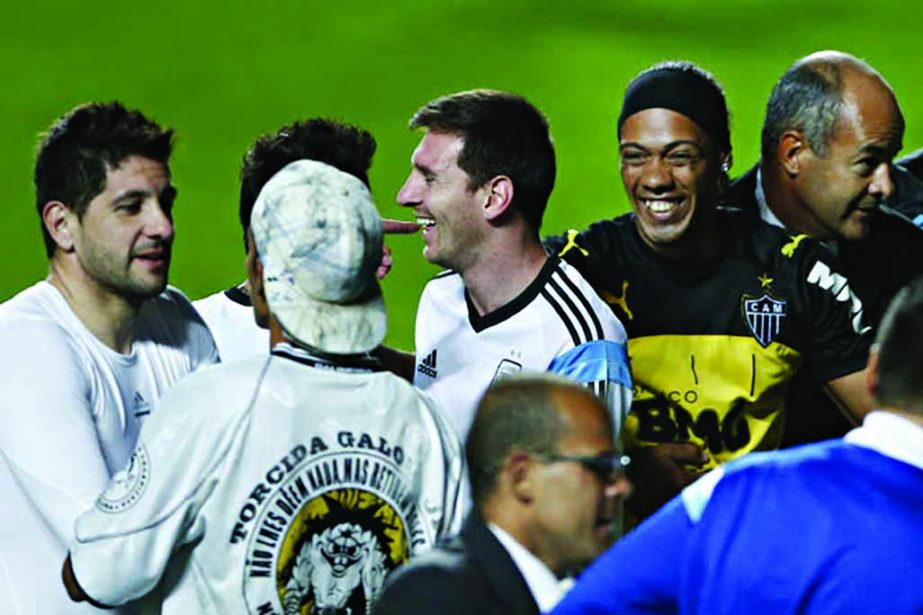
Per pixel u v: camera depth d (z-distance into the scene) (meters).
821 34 32.66
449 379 10.84
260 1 34.62
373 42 32.72
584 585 6.96
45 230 9.21
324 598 8.16
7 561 8.93
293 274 8.05
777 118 12.24
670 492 11.78
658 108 11.34
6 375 8.72
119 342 9.35
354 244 8.05
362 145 10.55
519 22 33.81
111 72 30.69
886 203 14.23
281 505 8.01
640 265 11.78
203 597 8.06
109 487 8.01
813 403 12.24
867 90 12.03
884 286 12.62
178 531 7.91
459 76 31.16
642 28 33.41
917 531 6.77
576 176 26.17
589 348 10.28
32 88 29.69
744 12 34.03
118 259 9.08
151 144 9.17
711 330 11.73
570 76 30.94
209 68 31.12
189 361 9.80
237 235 23.83
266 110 29.31
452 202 10.41
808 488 6.86
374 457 8.20
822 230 12.38
